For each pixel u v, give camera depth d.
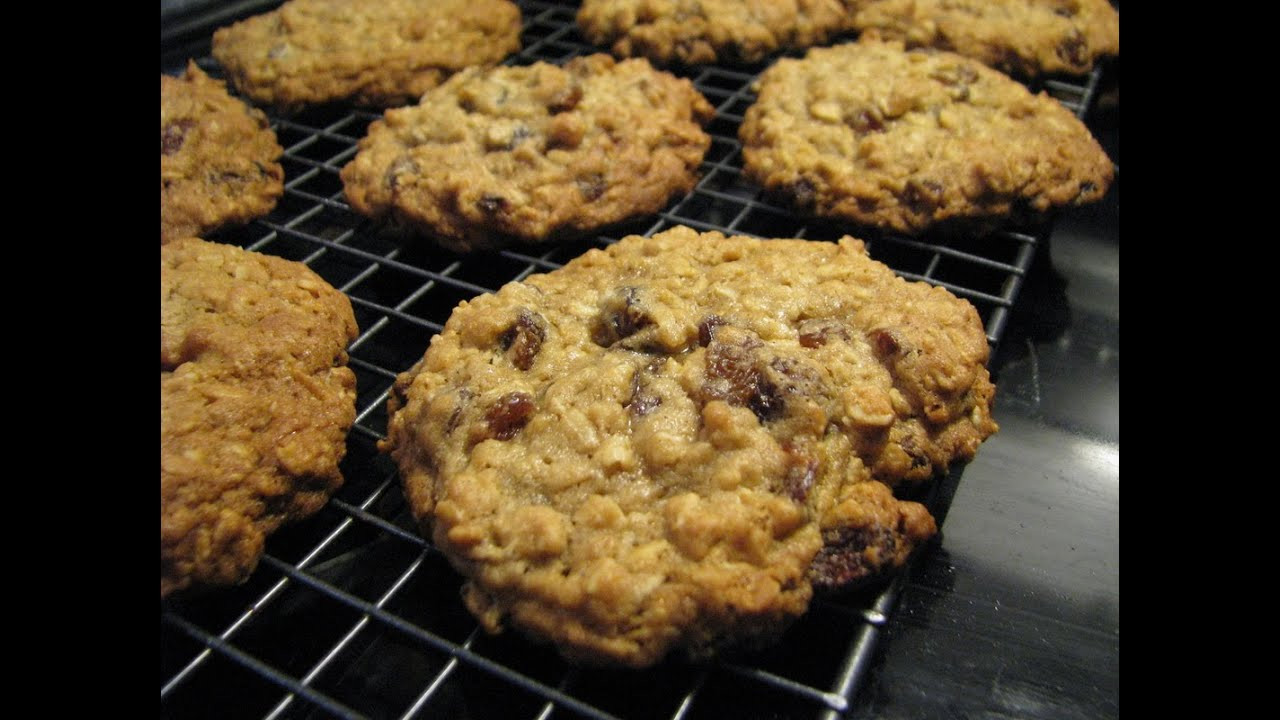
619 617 0.22
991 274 0.30
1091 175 0.30
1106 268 0.31
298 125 0.33
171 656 0.23
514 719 0.23
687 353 0.24
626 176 0.30
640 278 0.26
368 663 0.24
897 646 0.24
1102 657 0.24
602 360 0.24
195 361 0.25
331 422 0.25
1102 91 0.36
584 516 0.22
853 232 0.29
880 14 0.35
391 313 0.27
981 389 0.25
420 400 0.24
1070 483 0.27
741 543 0.22
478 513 0.22
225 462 0.23
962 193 0.29
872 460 0.23
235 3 0.36
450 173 0.29
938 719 0.23
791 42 0.35
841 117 0.30
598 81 0.32
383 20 0.34
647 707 0.23
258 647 0.24
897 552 0.23
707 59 0.35
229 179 0.30
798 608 0.22
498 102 0.31
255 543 0.23
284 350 0.25
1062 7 0.35
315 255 0.29
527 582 0.22
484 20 0.35
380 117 0.34
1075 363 0.29
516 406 0.24
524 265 0.30
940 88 0.31
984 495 0.27
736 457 0.22
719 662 0.22
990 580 0.25
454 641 0.24
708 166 0.32
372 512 0.26
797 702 0.23
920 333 0.25
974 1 0.35
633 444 0.23
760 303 0.25
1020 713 0.23
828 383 0.24
